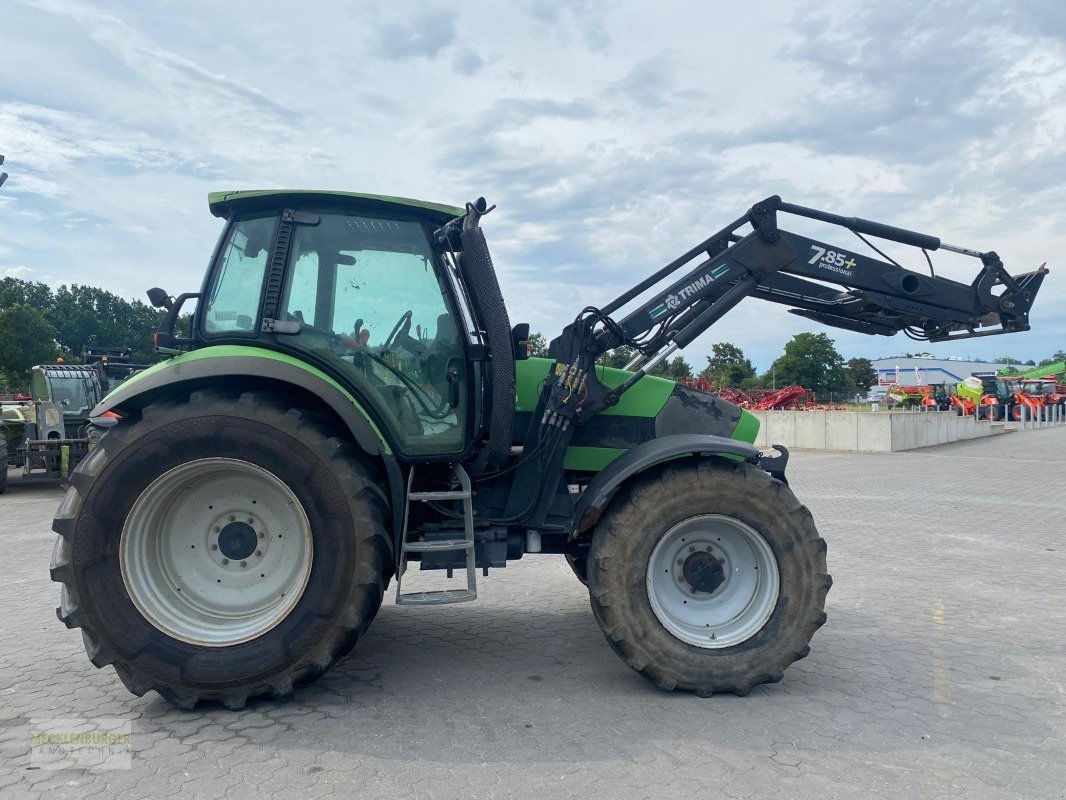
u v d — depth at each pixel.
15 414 14.05
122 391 3.46
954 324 5.04
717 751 3.01
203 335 3.76
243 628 3.44
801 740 3.12
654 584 3.72
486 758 2.95
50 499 11.99
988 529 8.33
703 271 4.40
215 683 3.32
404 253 3.97
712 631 3.71
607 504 3.83
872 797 2.66
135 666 3.30
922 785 2.75
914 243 4.74
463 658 4.18
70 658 4.21
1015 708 3.48
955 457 17.41
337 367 3.82
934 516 9.20
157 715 3.38
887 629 4.74
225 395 3.47
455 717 3.35
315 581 3.40
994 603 5.34
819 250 4.61
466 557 3.82
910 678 3.87
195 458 3.38
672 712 3.41
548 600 5.52
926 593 5.62
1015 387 34.91
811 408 25.86
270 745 3.06
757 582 3.78
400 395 3.91
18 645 4.45
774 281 4.98
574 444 4.35
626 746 3.05
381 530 3.47
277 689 3.40
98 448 3.42
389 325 3.91
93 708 3.46
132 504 3.34
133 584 3.36
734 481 3.67
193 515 3.57
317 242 3.87
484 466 4.04
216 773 2.82
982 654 4.26
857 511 9.59
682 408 4.42
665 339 4.36
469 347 3.96
